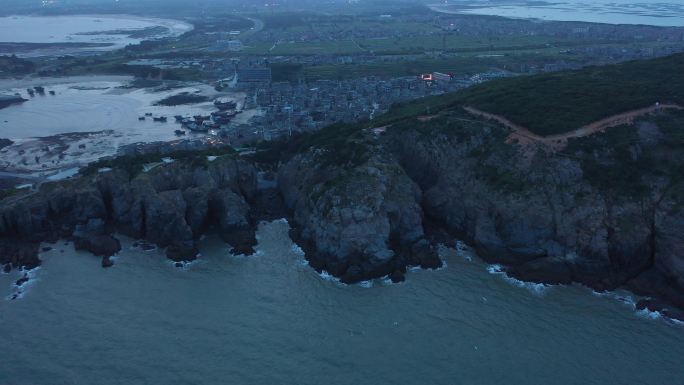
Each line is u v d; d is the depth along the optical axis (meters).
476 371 90.44
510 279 118.88
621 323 103.06
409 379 88.81
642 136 133.75
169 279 119.69
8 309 108.69
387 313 106.75
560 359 93.19
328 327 102.38
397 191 135.12
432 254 126.88
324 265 123.12
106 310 108.06
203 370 91.00
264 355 94.62
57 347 97.19
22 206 137.75
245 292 114.38
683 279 109.81
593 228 120.25
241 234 137.38
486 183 135.62
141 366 92.12
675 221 115.50
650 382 87.88
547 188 128.12
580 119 141.62
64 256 129.75
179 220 136.00
